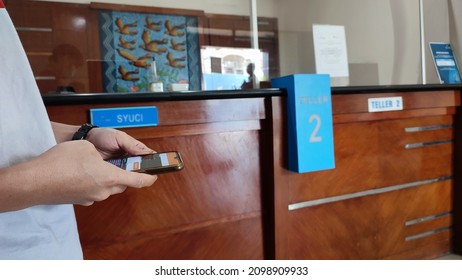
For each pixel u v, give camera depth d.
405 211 1.92
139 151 0.77
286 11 4.20
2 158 0.51
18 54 0.56
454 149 2.06
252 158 1.52
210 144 1.42
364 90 1.65
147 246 1.36
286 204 1.55
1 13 0.56
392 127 1.83
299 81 1.42
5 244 0.53
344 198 1.72
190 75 3.68
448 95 1.95
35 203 0.46
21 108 0.55
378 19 3.44
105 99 1.18
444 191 2.05
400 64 3.29
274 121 1.47
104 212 1.28
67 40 3.20
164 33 3.56
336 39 2.72
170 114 1.30
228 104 1.40
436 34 3.08
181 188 1.39
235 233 1.51
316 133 1.46
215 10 3.80
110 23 3.35
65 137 0.78
